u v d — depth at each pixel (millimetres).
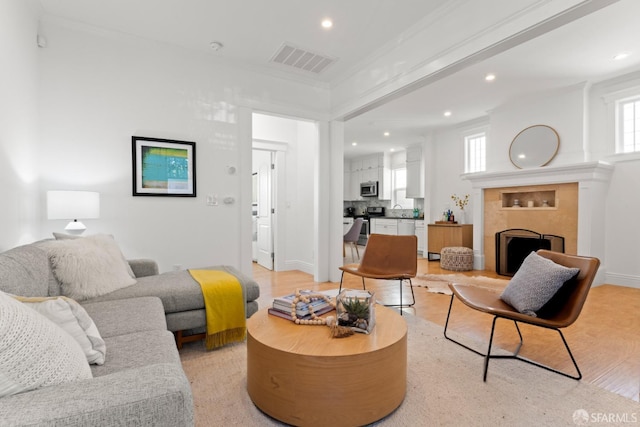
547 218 4500
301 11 2793
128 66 3174
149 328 1516
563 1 1987
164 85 3344
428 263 5977
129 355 1237
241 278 2475
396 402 1560
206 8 2754
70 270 1893
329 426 1417
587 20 2799
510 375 1894
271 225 5375
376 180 8812
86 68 2988
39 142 2775
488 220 5250
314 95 4281
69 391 713
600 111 4207
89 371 910
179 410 736
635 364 2025
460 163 6152
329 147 4430
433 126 6207
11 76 2143
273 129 5199
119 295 2018
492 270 5172
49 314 1017
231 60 3660
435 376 1881
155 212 3287
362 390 1439
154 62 3297
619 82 4023
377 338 1605
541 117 4641
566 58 3506
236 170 3717
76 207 2504
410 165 7555
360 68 3789
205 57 3547
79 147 2949
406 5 2707
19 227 2307
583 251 4055
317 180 4383
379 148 8125
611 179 4129
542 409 1569
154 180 3268
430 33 2893
